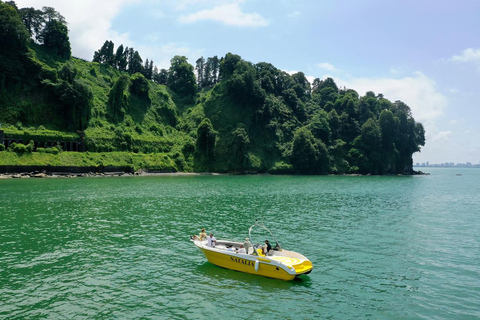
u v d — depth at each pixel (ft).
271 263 75.15
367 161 625.82
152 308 60.90
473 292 70.08
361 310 61.67
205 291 68.90
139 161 465.88
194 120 622.13
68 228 123.34
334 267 84.74
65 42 566.36
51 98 457.27
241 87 615.98
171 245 102.83
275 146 593.83
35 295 65.67
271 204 192.24
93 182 312.29
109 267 82.33
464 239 114.21
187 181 357.82
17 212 153.48
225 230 124.88
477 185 377.09
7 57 440.04
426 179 520.83
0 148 354.74
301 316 58.90
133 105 587.68
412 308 62.59
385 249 101.24
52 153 386.93
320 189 290.35
